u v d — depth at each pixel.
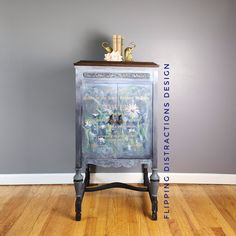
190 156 2.55
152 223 1.89
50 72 2.43
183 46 2.44
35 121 2.48
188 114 2.51
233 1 2.41
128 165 1.99
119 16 2.40
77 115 1.94
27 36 2.38
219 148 2.54
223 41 2.44
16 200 2.22
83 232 1.78
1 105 2.44
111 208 2.10
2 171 2.51
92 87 1.93
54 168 2.54
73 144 2.52
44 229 1.81
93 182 2.55
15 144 2.49
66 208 2.10
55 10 2.37
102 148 1.97
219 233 1.78
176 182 2.56
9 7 2.35
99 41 2.42
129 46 2.43
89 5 2.38
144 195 2.33
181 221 1.92
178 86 2.48
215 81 2.48
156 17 2.41
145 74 1.93
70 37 2.41
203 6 2.41
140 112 1.96
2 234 1.75
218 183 2.57
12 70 2.41
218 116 2.52
